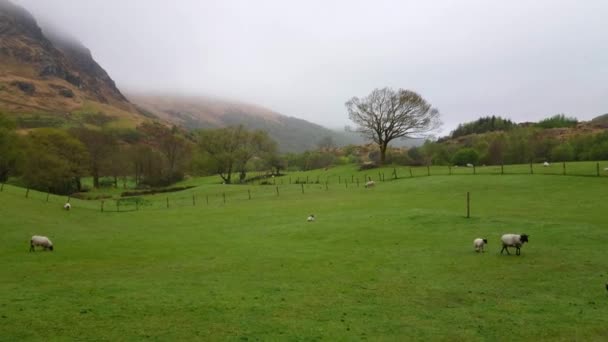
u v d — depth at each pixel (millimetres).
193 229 44438
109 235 40688
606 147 112375
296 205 59469
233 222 48312
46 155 97062
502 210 43250
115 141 132625
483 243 28375
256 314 17203
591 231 31422
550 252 26953
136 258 29469
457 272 23594
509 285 20859
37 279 22969
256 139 125438
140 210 63344
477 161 129375
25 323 15789
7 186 66688
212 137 121500
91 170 122438
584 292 19406
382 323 16203
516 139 136250
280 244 34188
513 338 14750
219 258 29188
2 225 40594
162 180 130250
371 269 24938
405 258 27438
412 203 52688
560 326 15648
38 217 47375
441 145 158500
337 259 27891
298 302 18828
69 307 17812
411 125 107500
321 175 110562
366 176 96438
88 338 14523
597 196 46719
